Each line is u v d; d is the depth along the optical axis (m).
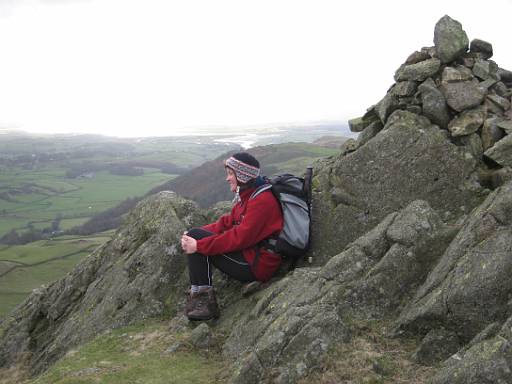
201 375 2.46
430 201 3.18
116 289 3.72
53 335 4.16
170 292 3.50
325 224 3.32
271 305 2.66
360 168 3.40
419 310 2.23
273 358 2.23
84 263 4.55
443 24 3.48
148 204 4.38
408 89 3.47
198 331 2.82
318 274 2.69
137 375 2.50
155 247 3.68
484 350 1.79
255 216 2.85
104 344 3.15
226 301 3.25
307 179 3.21
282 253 2.98
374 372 2.07
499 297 2.07
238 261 2.95
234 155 2.93
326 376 2.09
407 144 3.30
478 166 3.17
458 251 2.29
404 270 2.48
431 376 1.98
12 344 4.43
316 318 2.28
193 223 3.98
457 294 2.13
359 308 2.46
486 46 3.54
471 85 3.32
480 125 3.22
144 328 3.26
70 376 2.58
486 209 2.33
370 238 2.65
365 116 3.87
